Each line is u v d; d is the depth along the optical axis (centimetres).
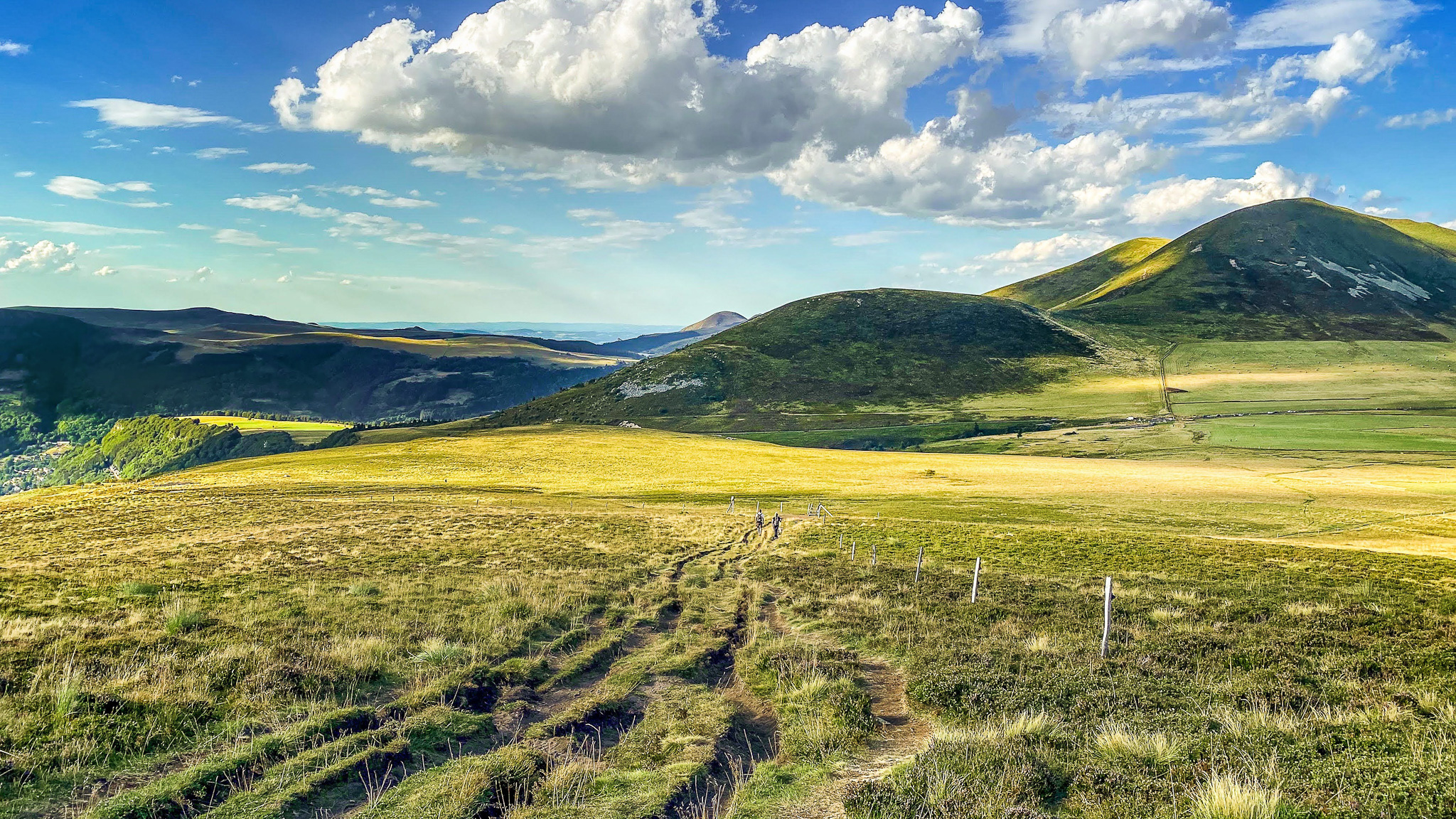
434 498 7731
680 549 3850
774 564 3300
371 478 10294
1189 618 2117
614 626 2033
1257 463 12950
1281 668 1520
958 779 930
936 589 2608
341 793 974
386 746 1102
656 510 6550
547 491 9044
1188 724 1145
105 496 7319
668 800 954
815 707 1328
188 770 998
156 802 905
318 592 2277
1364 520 6353
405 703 1296
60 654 1448
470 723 1234
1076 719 1205
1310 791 854
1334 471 11356
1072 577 2953
